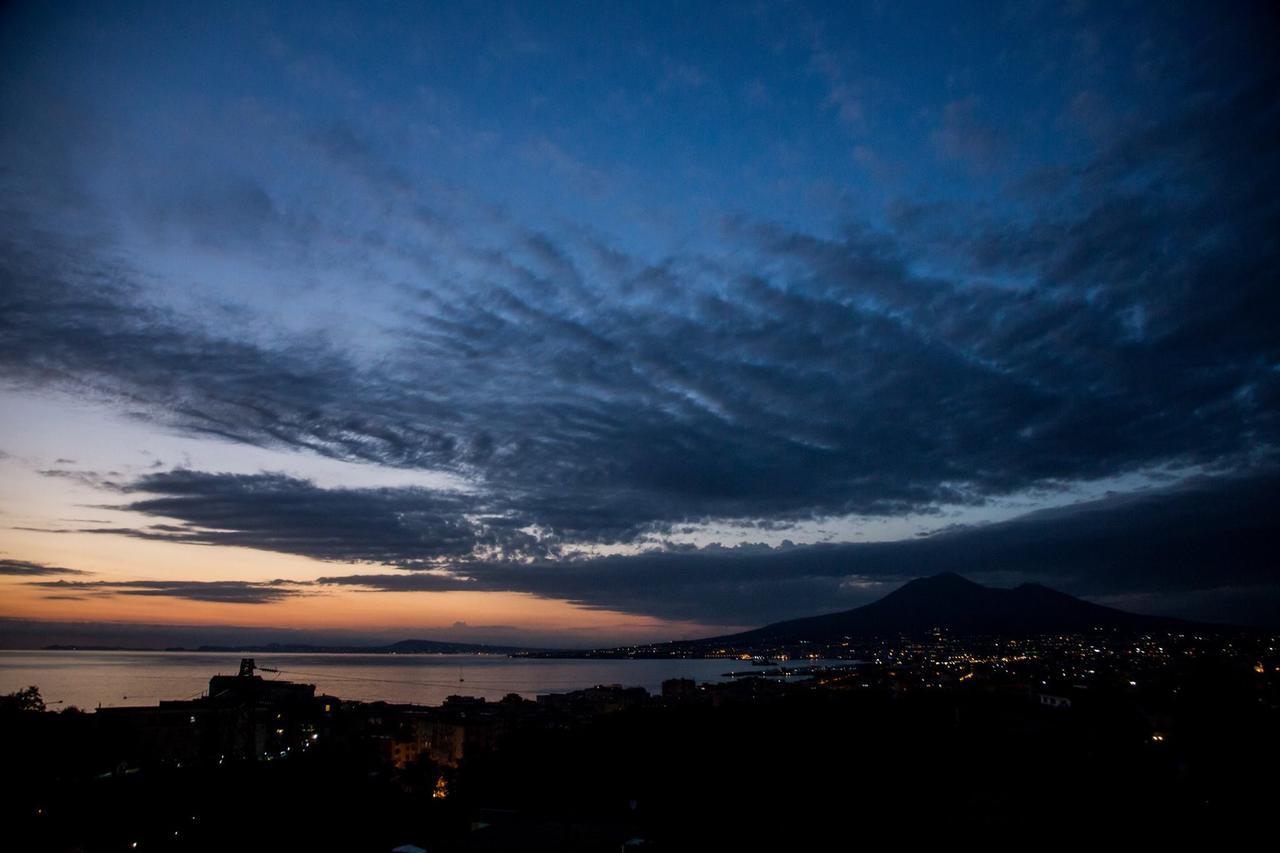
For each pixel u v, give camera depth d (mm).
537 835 27734
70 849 36000
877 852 29781
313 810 40719
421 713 105188
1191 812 31062
